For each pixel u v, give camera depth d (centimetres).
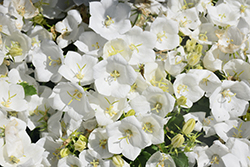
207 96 52
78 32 55
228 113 52
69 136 50
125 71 48
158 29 53
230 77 53
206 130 52
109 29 52
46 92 53
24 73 54
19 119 49
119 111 49
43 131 53
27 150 49
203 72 51
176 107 52
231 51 52
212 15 54
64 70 49
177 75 50
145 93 49
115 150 49
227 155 50
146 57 51
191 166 52
